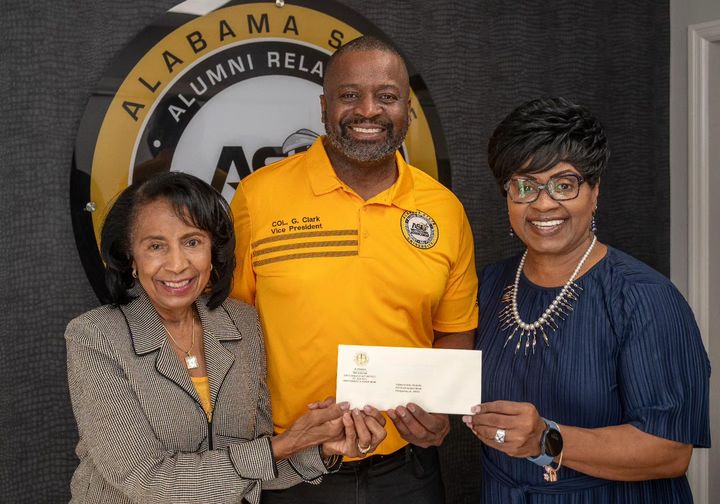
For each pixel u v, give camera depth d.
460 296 2.06
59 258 2.25
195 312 1.79
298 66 2.47
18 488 2.24
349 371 1.66
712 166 3.07
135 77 2.27
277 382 1.91
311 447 1.73
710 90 3.05
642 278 1.64
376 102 1.87
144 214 1.62
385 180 1.97
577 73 3.04
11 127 2.18
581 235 1.71
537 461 1.59
